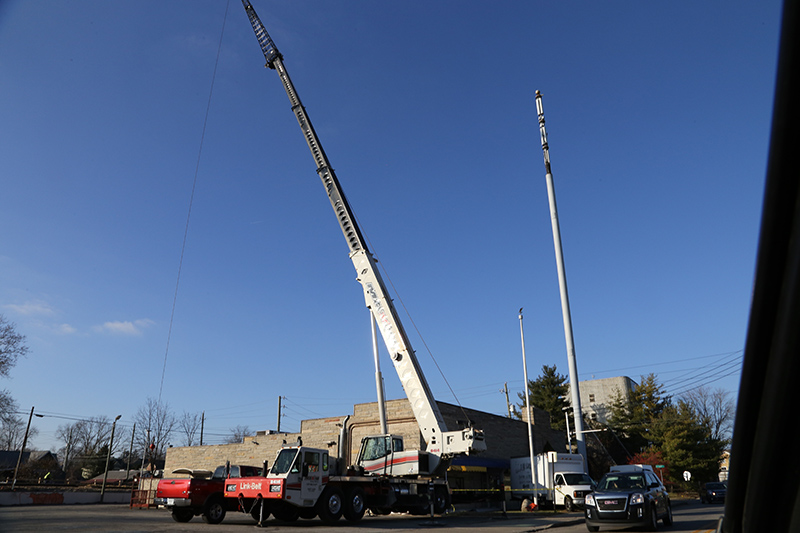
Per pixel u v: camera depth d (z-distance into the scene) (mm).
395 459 24000
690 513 26609
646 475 19125
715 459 57531
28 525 19531
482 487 37656
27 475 75562
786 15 1896
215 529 18469
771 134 2088
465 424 37344
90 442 91375
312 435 40281
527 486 35656
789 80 1956
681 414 59688
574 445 54625
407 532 17406
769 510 2760
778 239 2205
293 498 19562
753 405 2611
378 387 26016
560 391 74188
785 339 2318
